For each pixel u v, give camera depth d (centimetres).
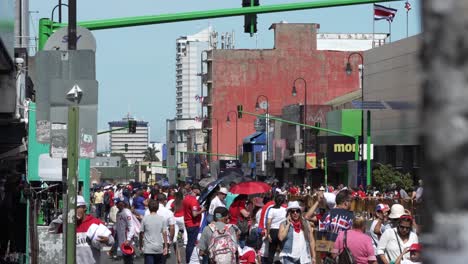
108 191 5069
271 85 14212
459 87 216
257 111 14162
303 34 14100
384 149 7344
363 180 6341
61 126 1366
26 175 2003
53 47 1648
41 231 1836
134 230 2623
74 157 1334
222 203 2516
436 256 216
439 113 218
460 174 214
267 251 2142
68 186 1333
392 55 7225
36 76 1409
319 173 9150
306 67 14038
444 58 218
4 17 1541
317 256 1884
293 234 1934
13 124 1967
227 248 1742
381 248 1488
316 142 8931
